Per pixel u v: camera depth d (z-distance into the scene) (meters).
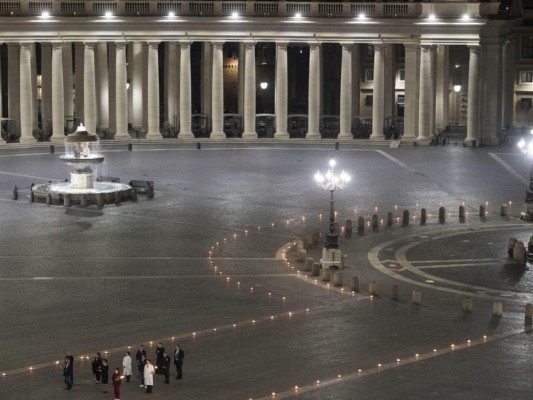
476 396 45.50
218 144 131.38
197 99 157.75
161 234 77.88
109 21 128.88
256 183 100.50
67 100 136.88
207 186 98.69
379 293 62.56
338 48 157.38
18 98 134.12
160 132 140.12
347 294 62.19
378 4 130.38
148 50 132.00
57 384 47.03
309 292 62.53
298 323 56.00
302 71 160.12
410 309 58.97
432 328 55.34
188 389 46.47
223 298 60.84
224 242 75.50
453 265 69.56
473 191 96.81
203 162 114.88
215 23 130.25
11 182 100.25
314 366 49.25
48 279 64.69
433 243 76.00
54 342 52.44
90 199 89.00
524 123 153.75
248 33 130.88
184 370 48.81
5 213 85.44
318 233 76.12
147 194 92.88
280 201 91.12
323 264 68.69
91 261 69.38
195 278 65.44
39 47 151.25
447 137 140.12
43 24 128.50
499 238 77.69
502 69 136.00
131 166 111.38
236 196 93.50
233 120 141.50
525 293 62.88
